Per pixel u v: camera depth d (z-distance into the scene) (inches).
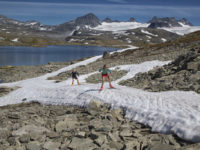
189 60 840.3
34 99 756.6
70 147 284.2
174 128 285.3
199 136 248.1
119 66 1560.0
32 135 336.5
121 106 442.0
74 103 580.4
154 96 463.5
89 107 477.1
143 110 375.2
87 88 661.9
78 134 317.1
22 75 2154.3
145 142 271.3
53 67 2556.6
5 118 499.5
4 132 371.6
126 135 301.9
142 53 2281.0
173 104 378.0
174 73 796.6
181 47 1946.4
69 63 3016.7
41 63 4035.4
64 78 1472.7
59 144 301.6
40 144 308.3
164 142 265.9
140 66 1384.1
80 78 1362.0
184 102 382.6
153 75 906.7
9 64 3823.8
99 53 7564.0
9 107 727.1
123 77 1207.6
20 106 716.0
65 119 410.9
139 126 339.0
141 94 504.4
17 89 1015.0
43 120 451.2
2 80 1972.2
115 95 521.3
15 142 321.4
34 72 2345.0
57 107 589.9
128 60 1887.3
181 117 303.7
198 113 306.7
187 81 578.6
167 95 468.1
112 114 408.8
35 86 1063.0
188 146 234.4
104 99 510.0
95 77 1333.7
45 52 7691.9
